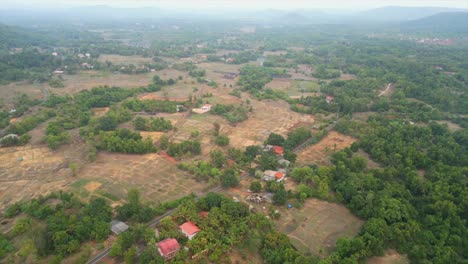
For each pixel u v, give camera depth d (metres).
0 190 106.88
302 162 131.25
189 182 114.81
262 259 79.81
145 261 72.62
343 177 112.88
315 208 101.62
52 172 118.88
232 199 102.50
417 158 128.00
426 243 85.00
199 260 76.56
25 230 84.88
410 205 97.44
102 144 136.38
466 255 83.12
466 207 98.00
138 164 126.38
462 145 145.25
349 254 80.19
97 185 110.75
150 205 99.69
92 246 81.06
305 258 75.81
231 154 132.38
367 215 95.19
